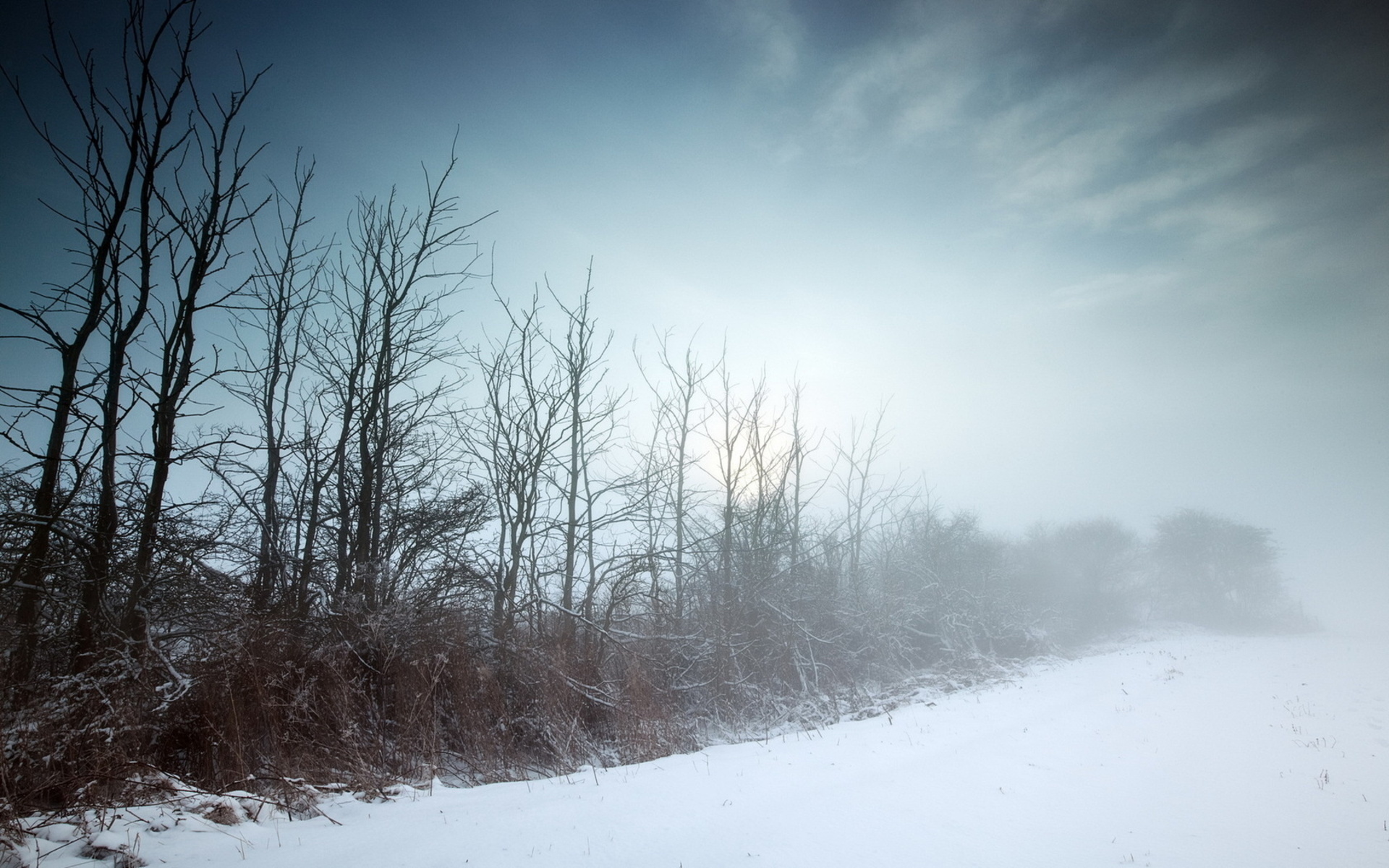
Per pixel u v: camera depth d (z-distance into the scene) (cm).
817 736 1053
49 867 481
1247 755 851
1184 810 630
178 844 548
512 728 1086
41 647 815
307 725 917
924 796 667
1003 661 2189
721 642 1454
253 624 959
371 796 748
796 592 1803
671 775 783
